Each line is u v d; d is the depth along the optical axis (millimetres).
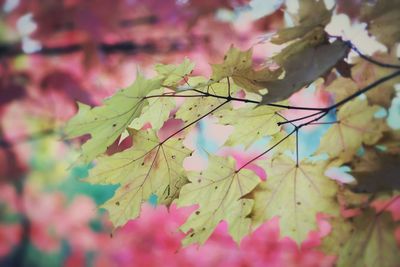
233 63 624
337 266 784
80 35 1574
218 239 1608
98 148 642
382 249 771
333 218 769
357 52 631
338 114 732
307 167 735
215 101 707
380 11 671
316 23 629
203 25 1444
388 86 713
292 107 666
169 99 707
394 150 729
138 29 1548
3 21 1567
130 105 615
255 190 738
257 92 644
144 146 684
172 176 721
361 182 684
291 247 1535
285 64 623
